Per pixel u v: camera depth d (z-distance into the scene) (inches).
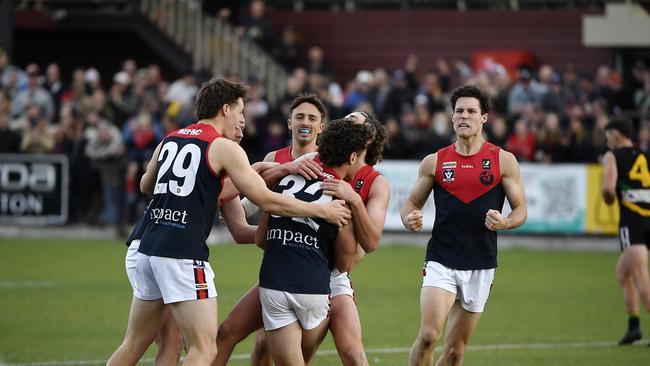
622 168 1675.7
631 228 1669.5
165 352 1210.0
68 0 4138.8
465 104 1267.2
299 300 1102.4
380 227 1153.4
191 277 1106.1
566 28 3971.5
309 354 1142.3
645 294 1646.2
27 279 2333.9
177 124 3002.0
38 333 1734.7
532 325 1845.5
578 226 2938.0
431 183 1295.5
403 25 4079.7
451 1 4111.7
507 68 3801.7
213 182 1125.1
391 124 3011.8
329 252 1154.7
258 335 1234.0
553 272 2504.9
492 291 2228.1
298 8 4237.2
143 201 3088.1
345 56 4092.0
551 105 3184.1
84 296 2113.7
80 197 3132.4
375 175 1189.1
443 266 1255.5
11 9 3570.4
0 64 3511.3
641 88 3511.3
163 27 3978.8
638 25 3673.7
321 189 1125.1
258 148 3063.5
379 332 1765.5
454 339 1270.9
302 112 1240.2
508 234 2997.0
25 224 3157.0
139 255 1129.4
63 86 3799.2
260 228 1151.6
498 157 1269.7
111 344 1647.4
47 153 3139.8
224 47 3814.0
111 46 4188.0
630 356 1571.1
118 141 3053.6
